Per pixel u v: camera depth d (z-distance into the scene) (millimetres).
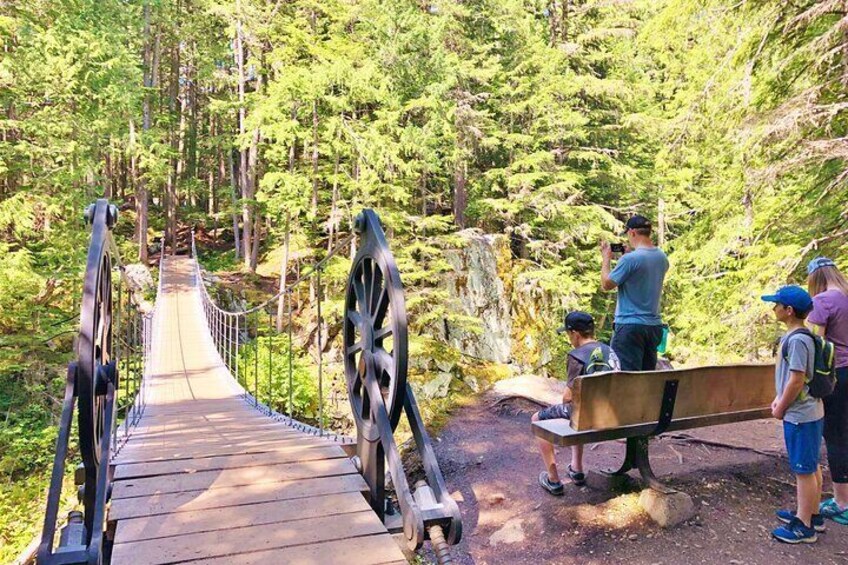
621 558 2713
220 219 27078
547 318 15773
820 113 5629
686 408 3100
